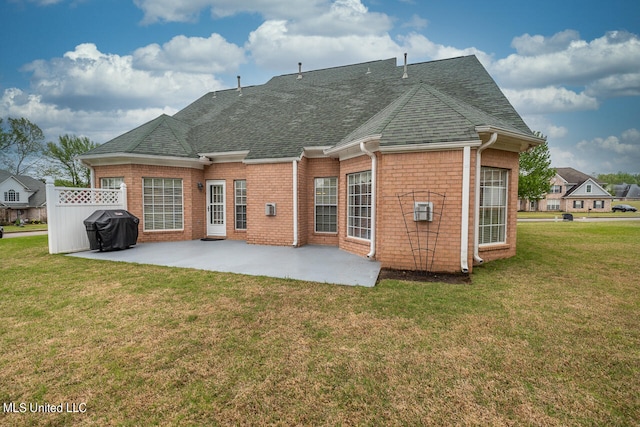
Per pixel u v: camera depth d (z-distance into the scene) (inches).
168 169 451.5
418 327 154.9
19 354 129.3
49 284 231.1
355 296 202.2
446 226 258.8
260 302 191.3
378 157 309.1
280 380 111.7
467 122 264.7
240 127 511.5
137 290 216.1
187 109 673.6
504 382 110.4
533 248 384.8
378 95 476.4
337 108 478.0
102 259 323.6
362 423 91.1
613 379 112.6
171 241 455.8
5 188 1470.2
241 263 303.9
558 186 2103.8
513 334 147.1
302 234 414.9
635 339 142.5
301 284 229.8
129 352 131.0
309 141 410.0
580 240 455.5
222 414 94.8
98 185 450.3
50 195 348.8
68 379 112.1
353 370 117.6
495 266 288.7
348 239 369.4
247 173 425.4
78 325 157.9
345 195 378.0
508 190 327.3
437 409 96.9
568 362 123.2
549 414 94.8
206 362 123.3
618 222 865.5
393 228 273.4
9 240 515.2
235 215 474.0
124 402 100.1
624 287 223.3
